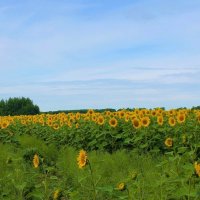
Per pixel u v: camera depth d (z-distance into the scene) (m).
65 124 19.12
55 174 11.48
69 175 10.77
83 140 16.39
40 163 13.17
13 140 17.98
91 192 8.23
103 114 19.17
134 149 13.50
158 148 13.63
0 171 11.09
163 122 15.33
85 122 18.20
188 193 6.09
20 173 9.91
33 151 13.77
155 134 14.27
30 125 23.42
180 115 14.13
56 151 15.37
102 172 9.99
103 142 15.16
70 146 16.50
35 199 8.24
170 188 6.62
